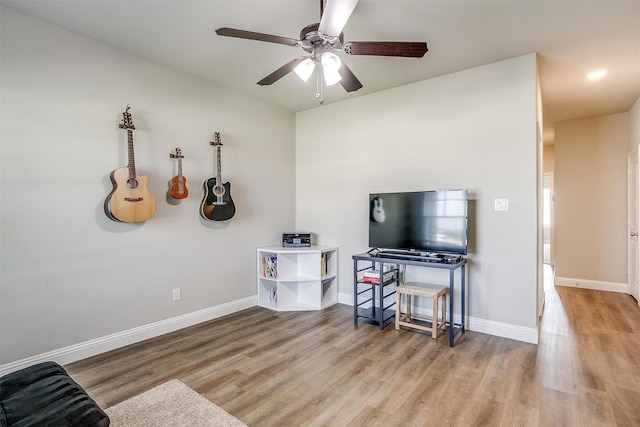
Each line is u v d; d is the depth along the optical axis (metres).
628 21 2.38
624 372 2.37
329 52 2.15
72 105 2.56
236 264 3.82
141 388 2.18
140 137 2.96
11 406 1.32
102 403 2.00
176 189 3.17
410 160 3.60
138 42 2.72
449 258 3.13
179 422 1.83
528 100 2.92
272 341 2.96
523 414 1.90
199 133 3.44
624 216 4.68
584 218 4.95
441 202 3.17
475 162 3.19
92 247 2.66
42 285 2.42
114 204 2.67
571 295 4.54
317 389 2.16
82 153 2.61
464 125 3.26
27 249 2.35
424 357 2.62
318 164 4.40
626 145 4.64
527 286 2.94
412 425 1.81
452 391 2.14
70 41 2.55
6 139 2.27
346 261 4.14
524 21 2.39
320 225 4.38
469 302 3.24
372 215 3.63
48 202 2.45
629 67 3.16
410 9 2.24
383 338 3.02
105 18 2.38
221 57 2.99
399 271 3.68
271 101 4.18
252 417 1.87
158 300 3.09
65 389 1.46
